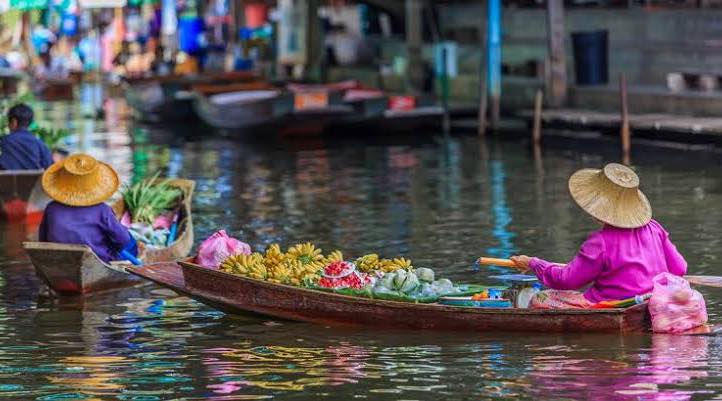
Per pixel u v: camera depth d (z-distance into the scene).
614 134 38.12
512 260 15.73
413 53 49.59
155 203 21.53
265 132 43.69
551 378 13.52
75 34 80.00
